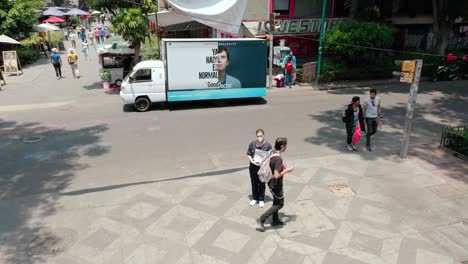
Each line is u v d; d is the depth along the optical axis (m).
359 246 6.18
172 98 15.24
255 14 23.81
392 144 11.08
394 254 5.98
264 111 14.99
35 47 31.03
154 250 6.15
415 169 9.20
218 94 15.67
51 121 13.84
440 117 14.02
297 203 7.57
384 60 22.83
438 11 21.34
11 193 8.28
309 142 11.28
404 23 26.30
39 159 10.27
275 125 13.05
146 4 17.78
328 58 23.58
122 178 8.95
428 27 27.16
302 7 24.89
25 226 6.93
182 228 6.77
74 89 19.09
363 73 21.08
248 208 7.42
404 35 27.31
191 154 10.42
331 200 7.69
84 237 6.55
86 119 14.06
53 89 19.12
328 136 11.84
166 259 5.93
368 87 19.70
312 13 25.23
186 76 15.11
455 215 7.12
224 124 13.26
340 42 19.91
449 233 6.55
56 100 16.98
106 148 11.02
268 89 19.30
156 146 11.11
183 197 7.91
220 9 19.75
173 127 12.98
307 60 25.69
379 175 8.88
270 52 18.95
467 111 14.80
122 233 6.65
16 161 10.14
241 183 8.55
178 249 6.16
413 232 6.58
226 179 8.77
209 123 13.41
